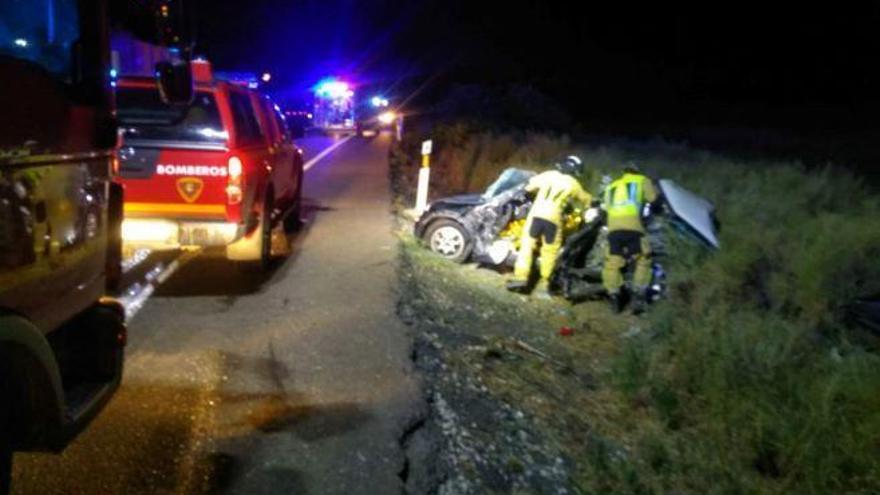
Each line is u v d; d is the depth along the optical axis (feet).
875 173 72.49
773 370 21.30
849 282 29.22
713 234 31.17
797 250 32.53
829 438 17.72
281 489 14.23
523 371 22.63
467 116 121.49
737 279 29.68
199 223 25.03
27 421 11.72
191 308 24.35
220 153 24.82
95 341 14.30
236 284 27.35
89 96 13.15
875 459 17.21
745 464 17.84
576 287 30.60
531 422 19.16
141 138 25.11
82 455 14.92
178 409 17.16
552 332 26.78
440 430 17.49
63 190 12.42
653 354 22.86
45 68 12.01
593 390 22.18
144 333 21.81
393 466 15.31
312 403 17.89
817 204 46.80
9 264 10.78
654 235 30.76
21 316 10.91
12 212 10.80
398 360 20.79
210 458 15.16
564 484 16.46
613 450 18.33
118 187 15.21
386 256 32.27
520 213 32.81
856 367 21.33
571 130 117.29
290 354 20.81
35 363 11.30
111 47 14.08
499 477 16.16
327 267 30.25
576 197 30.07
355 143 101.50
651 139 92.68
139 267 29.19
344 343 21.83
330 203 46.73
